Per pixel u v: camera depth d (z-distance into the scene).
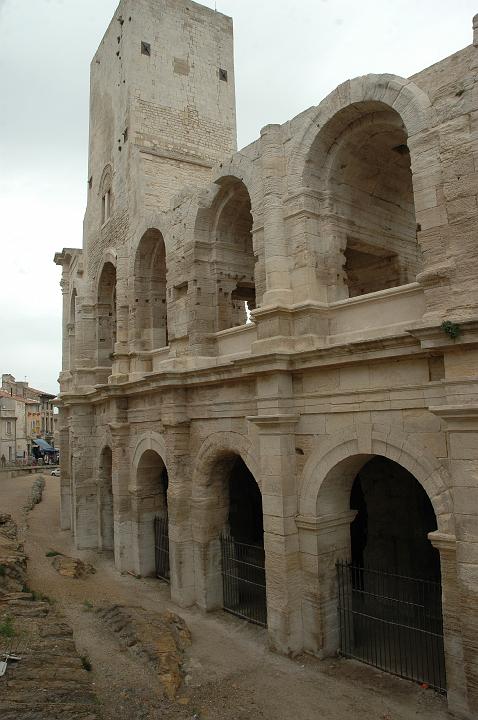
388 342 14.12
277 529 17.00
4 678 13.55
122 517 27.81
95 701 13.36
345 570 16.94
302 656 16.75
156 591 24.31
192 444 22.39
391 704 14.05
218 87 34.56
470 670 12.27
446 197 13.38
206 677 15.80
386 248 20.02
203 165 31.69
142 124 30.86
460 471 12.57
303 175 17.56
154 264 28.05
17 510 46.12
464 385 12.52
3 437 101.19
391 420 14.59
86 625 18.98
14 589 21.17
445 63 13.80
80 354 35.50
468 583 12.35
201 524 21.56
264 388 17.56
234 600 21.53
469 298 12.81
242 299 28.61
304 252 17.41
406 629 18.55
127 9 31.94
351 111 16.31
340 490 17.00
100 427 32.97
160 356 26.45
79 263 39.06
